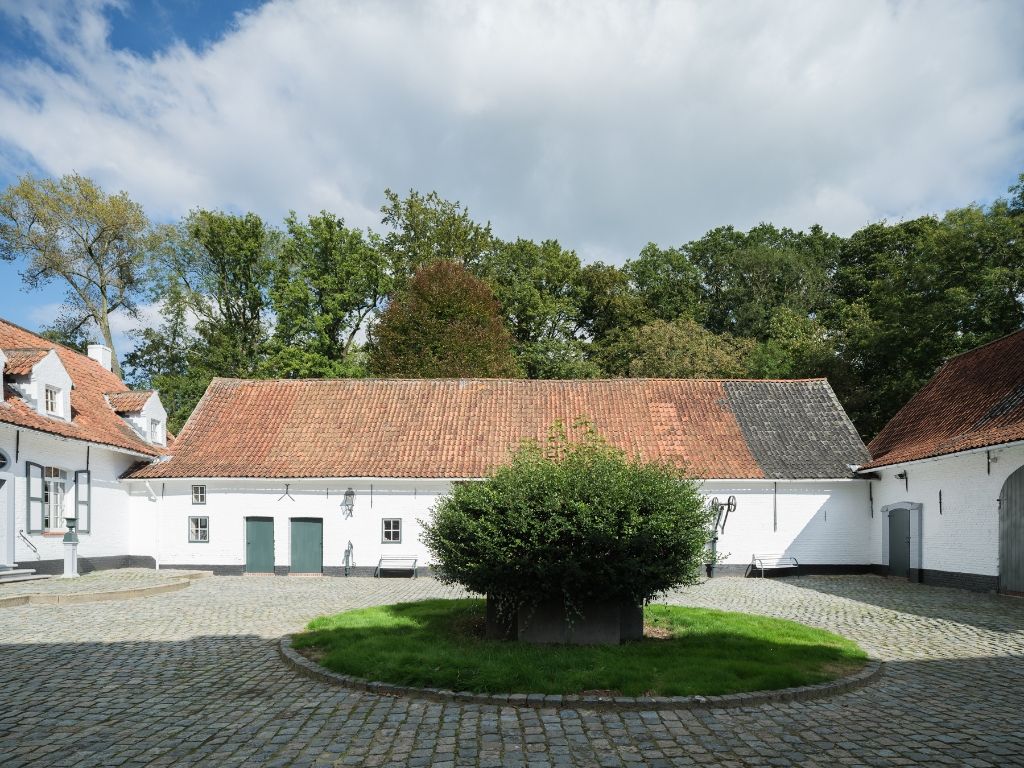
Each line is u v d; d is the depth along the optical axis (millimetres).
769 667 8352
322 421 23859
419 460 21984
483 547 9391
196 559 22188
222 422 24078
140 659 9422
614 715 6996
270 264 36719
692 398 24500
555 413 23859
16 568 17641
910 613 13633
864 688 8023
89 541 20578
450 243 41094
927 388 22719
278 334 35781
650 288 48812
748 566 21469
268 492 22156
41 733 6516
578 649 9297
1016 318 24547
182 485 22438
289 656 9219
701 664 8508
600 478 9641
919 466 19266
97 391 24188
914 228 41031
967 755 5949
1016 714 7059
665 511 9578
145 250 35188
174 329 39594
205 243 35531
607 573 9266
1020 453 15570
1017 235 24406
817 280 45688
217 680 8336
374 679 7988
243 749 6105
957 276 25531
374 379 25656
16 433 17719
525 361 40625
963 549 17500
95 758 5906
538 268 42750
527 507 9375
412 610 12969
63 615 13031
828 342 33656
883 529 21094
